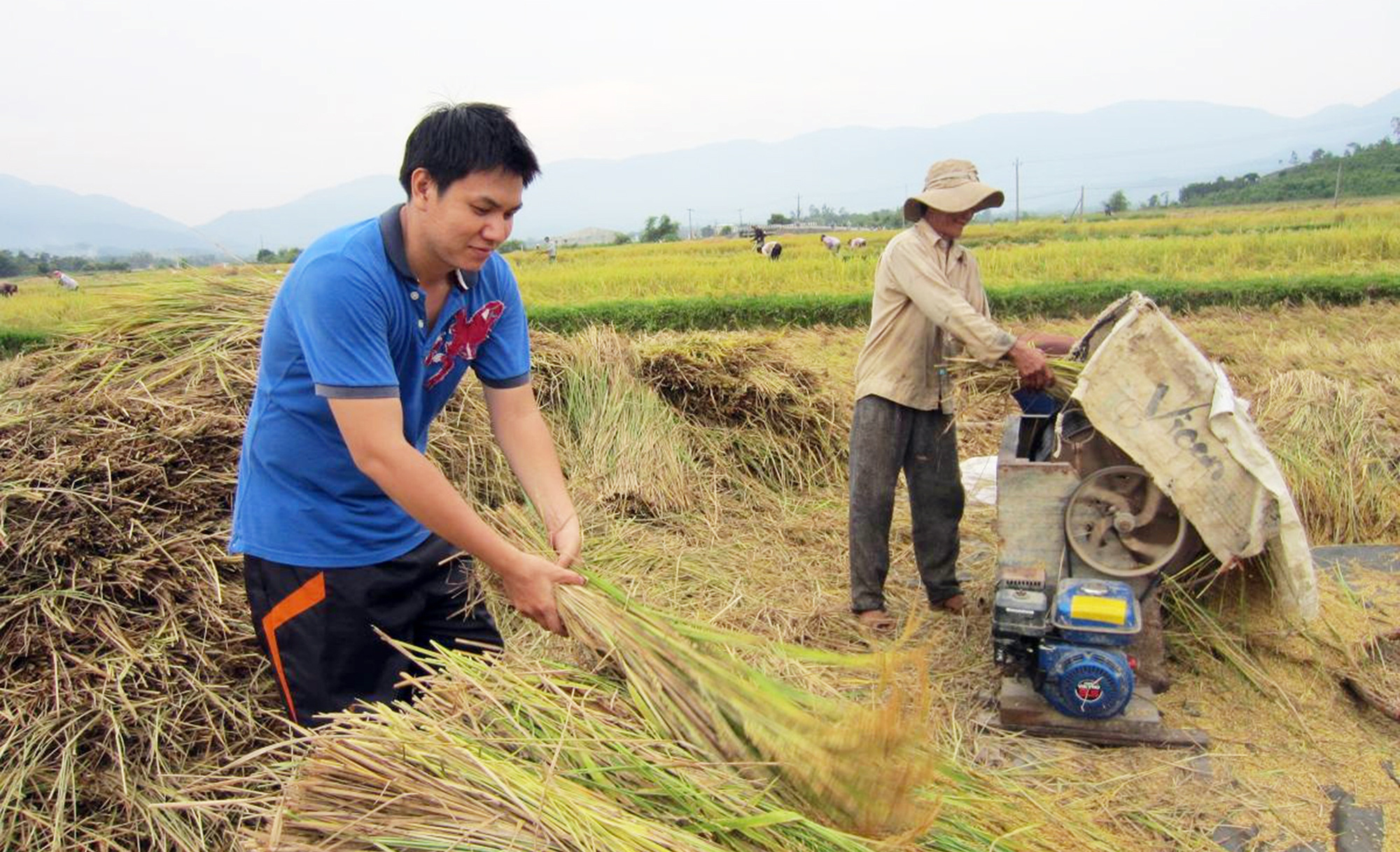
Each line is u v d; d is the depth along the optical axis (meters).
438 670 2.62
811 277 22.89
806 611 4.19
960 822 2.16
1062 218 69.44
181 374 4.23
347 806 1.83
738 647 2.37
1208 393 3.21
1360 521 5.02
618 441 5.59
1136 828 2.75
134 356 4.36
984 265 22.05
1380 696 3.34
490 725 2.06
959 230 3.93
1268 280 15.70
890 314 3.95
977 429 6.59
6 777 2.60
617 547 4.66
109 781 2.70
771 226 79.31
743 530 5.26
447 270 2.25
